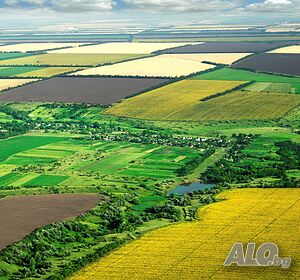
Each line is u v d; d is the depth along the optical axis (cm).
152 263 14288
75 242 16188
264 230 16150
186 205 19150
